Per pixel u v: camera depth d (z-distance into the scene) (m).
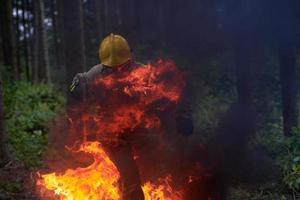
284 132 7.88
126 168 4.81
